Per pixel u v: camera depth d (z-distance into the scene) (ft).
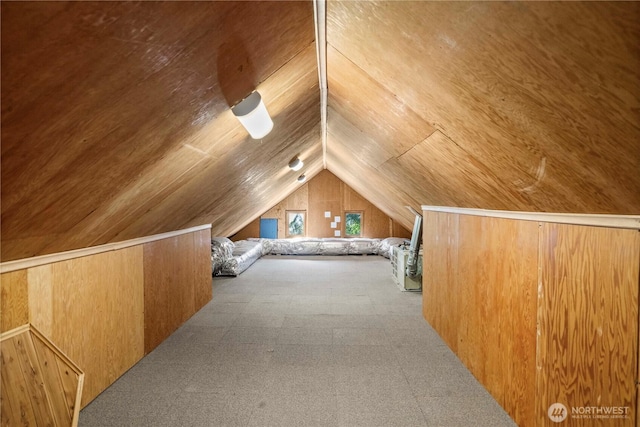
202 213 12.39
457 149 6.03
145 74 3.58
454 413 6.77
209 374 8.38
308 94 8.22
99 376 7.47
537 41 2.84
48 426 4.86
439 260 10.92
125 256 8.52
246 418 6.62
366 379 8.11
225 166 9.25
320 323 12.14
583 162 3.74
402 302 14.80
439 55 4.00
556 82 3.09
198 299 13.73
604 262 4.33
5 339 4.97
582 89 2.93
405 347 10.00
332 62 6.53
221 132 6.83
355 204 31.04
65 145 3.75
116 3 2.51
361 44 5.04
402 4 3.51
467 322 8.68
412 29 3.86
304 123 10.77
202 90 4.75
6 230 4.42
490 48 3.32
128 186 5.94
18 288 5.41
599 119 3.06
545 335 5.51
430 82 4.73
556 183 4.53
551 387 5.35
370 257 27.81
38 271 5.84
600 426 4.39
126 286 8.55
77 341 6.80
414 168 9.12
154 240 10.01
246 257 22.72
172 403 7.12
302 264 24.48
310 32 5.21
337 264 24.49
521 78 3.38
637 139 2.93
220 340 10.59
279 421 6.53
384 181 14.74
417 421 6.51
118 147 4.59
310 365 8.86
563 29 2.56
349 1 4.08
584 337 4.67
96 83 3.22
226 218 18.40
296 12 4.36
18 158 3.40
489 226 7.48
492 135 4.74
